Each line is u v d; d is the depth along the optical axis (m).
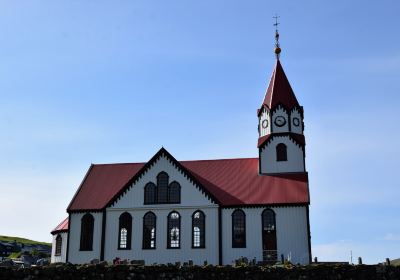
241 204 59.66
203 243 59.22
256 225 59.06
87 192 65.31
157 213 60.84
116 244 60.59
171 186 61.44
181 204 60.59
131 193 61.91
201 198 60.53
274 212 59.12
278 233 58.41
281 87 68.00
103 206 62.19
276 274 46.19
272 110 66.75
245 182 63.50
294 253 57.50
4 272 45.97
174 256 59.22
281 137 65.81
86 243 61.56
